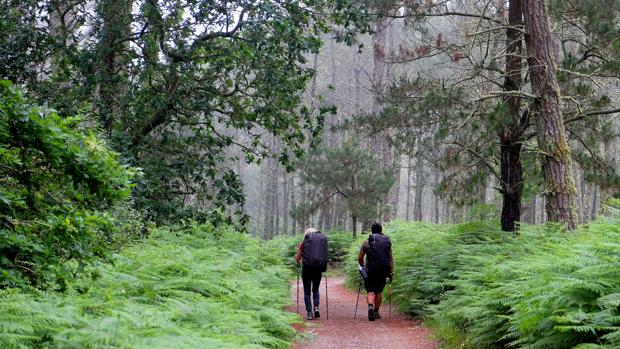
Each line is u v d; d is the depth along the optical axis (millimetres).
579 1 11523
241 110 14289
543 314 4953
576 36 12625
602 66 10938
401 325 9844
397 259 12953
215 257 10195
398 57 12875
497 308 6367
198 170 13594
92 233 4797
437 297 9898
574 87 11461
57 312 3865
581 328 4301
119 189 4754
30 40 12648
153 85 13391
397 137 12586
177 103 13602
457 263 10125
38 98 12383
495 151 12750
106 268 6441
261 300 7867
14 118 4117
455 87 11594
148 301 5949
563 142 10477
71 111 11781
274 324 7305
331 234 25328
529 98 10992
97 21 13211
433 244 12562
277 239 22750
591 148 12820
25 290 4578
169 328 4391
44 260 4391
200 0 12648
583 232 8094
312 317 10406
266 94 13383
